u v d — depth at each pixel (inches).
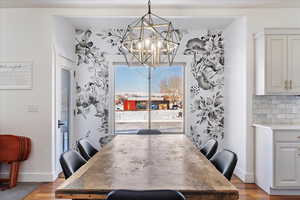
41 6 155.2
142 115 203.9
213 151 111.5
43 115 158.6
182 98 203.6
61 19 169.5
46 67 158.1
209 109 199.0
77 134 198.4
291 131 134.6
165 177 66.5
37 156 158.4
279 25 156.9
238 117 168.2
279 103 159.6
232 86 179.8
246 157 156.3
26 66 157.9
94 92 198.5
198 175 68.1
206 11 158.1
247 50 156.3
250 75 156.1
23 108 158.9
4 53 158.6
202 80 198.5
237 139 170.6
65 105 183.3
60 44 169.2
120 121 203.5
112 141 123.4
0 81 158.6
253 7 155.8
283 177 134.3
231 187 59.2
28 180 157.6
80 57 197.6
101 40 197.9
